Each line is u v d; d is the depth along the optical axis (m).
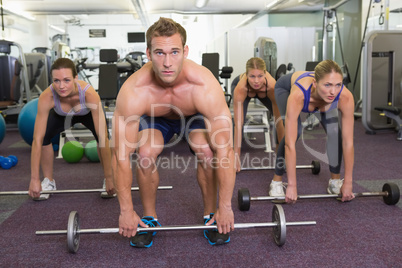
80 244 1.42
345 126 1.65
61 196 2.04
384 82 4.07
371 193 1.77
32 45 8.99
